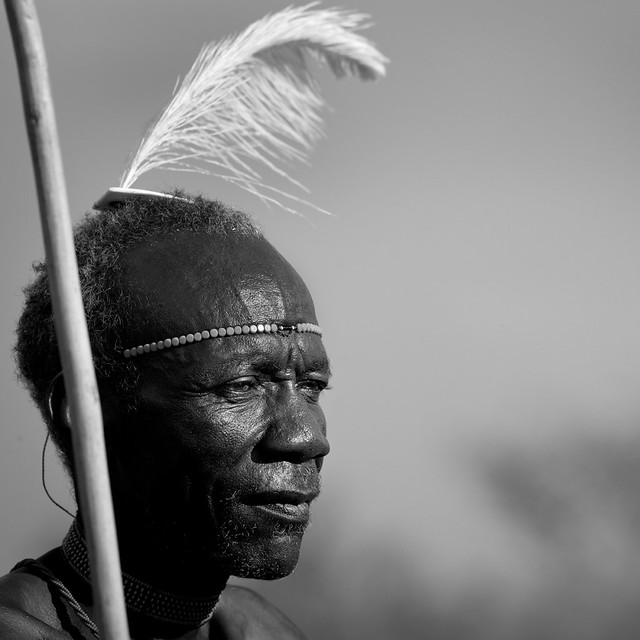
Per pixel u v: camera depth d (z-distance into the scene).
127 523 6.94
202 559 6.80
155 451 6.73
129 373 6.74
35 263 7.68
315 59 7.05
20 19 4.71
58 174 4.82
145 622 7.11
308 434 6.75
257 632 8.53
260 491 6.66
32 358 7.25
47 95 4.78
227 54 7.43
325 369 7.10
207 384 6.66
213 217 7.14
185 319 6.71
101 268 6.91
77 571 7.21
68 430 7.10
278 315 6.83
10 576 7.15
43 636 6.78
